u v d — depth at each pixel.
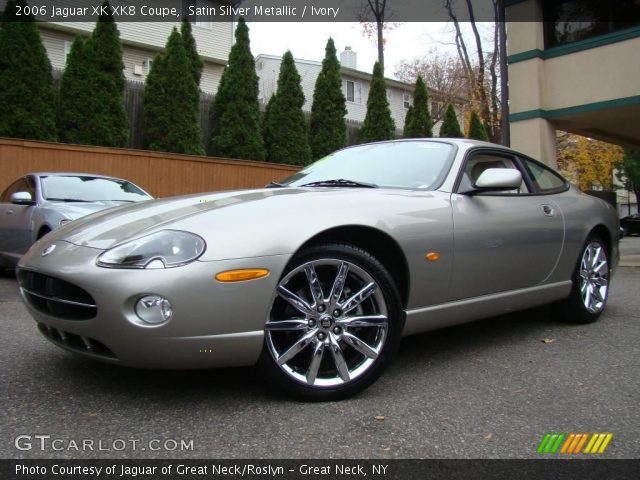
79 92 10.99
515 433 2.10
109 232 2.34
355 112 27.72
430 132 17.69
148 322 2.04
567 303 3.90
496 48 23.75
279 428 2.09
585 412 2.32
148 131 12.05
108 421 2.13
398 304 2.55
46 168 9.33
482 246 2.99
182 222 2.23
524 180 3.64
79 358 2.93
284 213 2.35
